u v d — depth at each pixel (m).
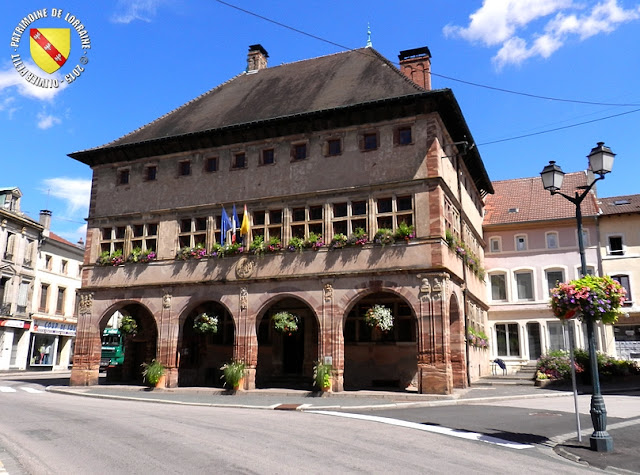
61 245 49.22
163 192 26.53
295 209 23.91
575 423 13.91
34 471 8.09
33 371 44.19
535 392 22.00
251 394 21.92
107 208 27.64
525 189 38.09
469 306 26.58
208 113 28.22
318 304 22.22
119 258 26.45
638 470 9.13
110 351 40.75
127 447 9.97
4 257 42.41
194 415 15.15
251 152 25.12
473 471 8.60
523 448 10.81
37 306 45.97
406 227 21.48
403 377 24.14
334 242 22.50
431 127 22.19
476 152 27.62
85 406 17.30
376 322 21.38
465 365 23.94
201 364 27.69
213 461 8.84
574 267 33.12
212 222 25.17
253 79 30.56
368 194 22.52
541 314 33.19
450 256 22.45
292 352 26.64
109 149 27.38
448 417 14.95
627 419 14.45
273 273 23.23
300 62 30.39
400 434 12.02
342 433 12.01
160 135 27.58
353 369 24.92
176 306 24.83
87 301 26.67
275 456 9.32
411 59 28.23
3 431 11.62
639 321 31.41
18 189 44.50
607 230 33.03
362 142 23.17
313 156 23.89
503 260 34.59
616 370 26.12
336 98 24.50
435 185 21.58
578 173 37.66
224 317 27.91
